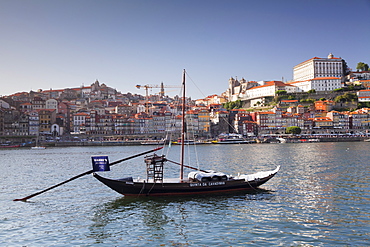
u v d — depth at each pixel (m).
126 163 102.44
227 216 40.19
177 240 33.03
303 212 41.16
